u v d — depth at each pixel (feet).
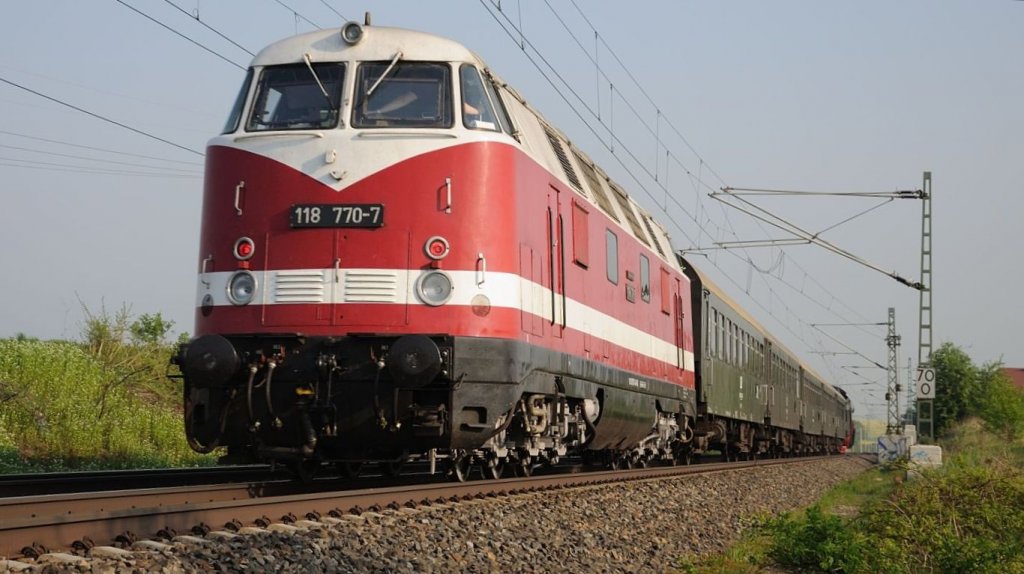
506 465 46.29
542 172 41.57
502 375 35.58
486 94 38.06
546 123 48.29
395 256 34.76
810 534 37.63
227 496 33.76
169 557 20.95
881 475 101.45
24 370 62.18
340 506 30.50
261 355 34.19
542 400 42.37
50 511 26.25
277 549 23.49
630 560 33.81
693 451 83.71
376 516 29.45
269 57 37.86
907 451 97.35
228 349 33.76
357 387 34.22
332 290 34.47
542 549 30.99
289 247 34.86
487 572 26.68
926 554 39.45
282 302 34.58
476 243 35.50
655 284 64.39
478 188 35.88
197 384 34.01
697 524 45.09
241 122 36.88
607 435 53.72
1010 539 44.14
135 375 77.51
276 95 37.19
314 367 34.09
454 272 34.99
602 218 52.13
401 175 35.22
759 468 86.22
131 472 41.88
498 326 35.63
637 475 58.08
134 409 65.87
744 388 98.07
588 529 36.14
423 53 37.29
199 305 35.68
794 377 133.08
